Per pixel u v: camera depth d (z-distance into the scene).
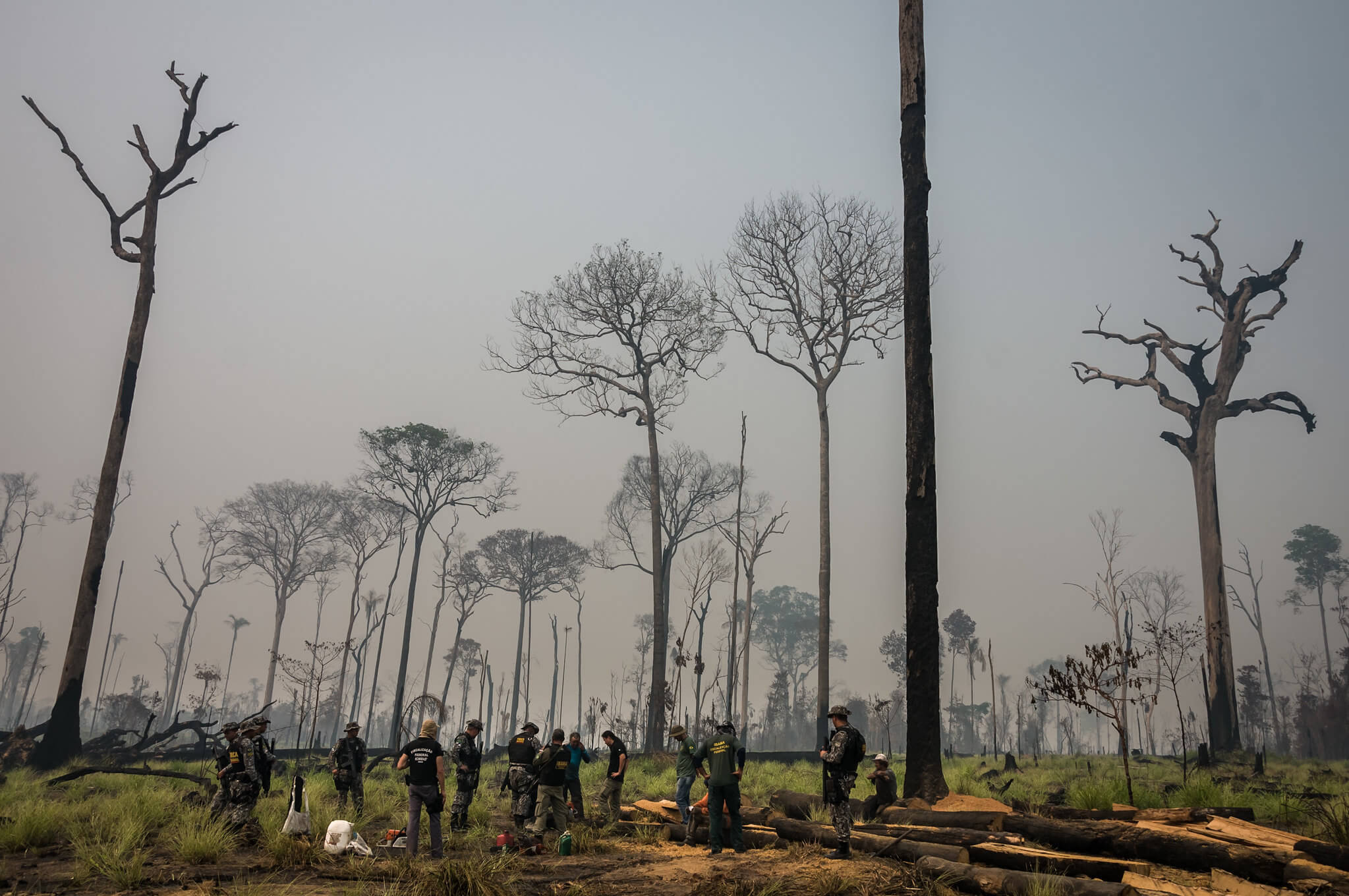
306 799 11.37
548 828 11.15
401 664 45.72
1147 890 6.72
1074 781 21.00
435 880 7.46
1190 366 45.12
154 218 25.98
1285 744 64.12
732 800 10.46
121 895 7.34
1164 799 14.02
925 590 13.63
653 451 37.84
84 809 12.71
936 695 13.16
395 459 48.69
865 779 20.67
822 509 35.94
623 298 39.31
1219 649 39.81
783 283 39.03
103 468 24.00
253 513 63.59
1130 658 13.13
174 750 24.45
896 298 37.91
